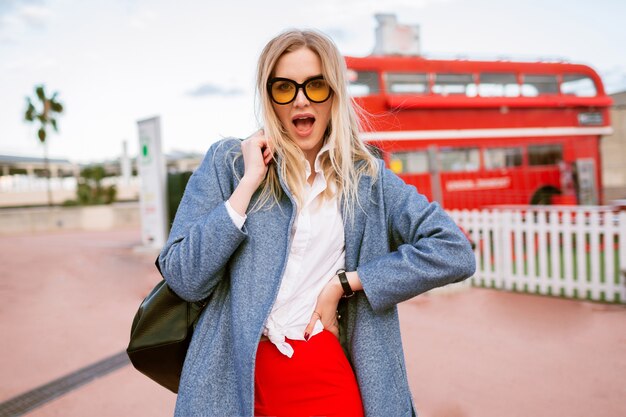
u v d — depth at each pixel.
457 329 4.98
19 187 39.53
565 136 10.98
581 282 6.23
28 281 8.71
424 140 9.30
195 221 1.34
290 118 1.41
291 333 1.35
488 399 3.35
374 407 1.35
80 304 6.73
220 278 1.35
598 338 4.55
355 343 1.39
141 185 12.45
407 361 4.12
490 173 10.04
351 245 1.42
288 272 1.37
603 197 11.17
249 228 1.35
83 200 27.83
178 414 1.31
